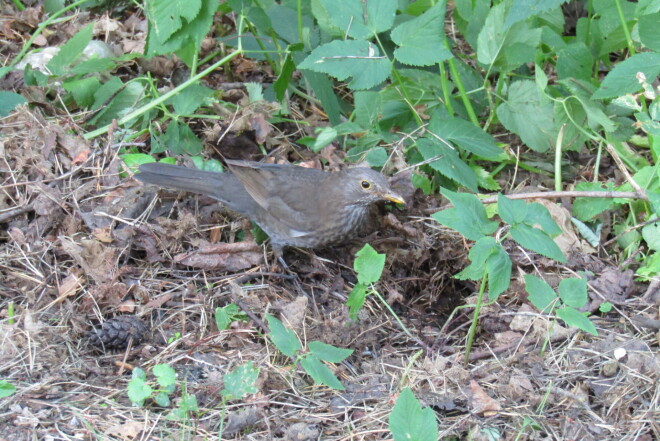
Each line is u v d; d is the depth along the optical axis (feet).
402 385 29.48
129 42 44.37
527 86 38.45
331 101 39.04
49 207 34.35
